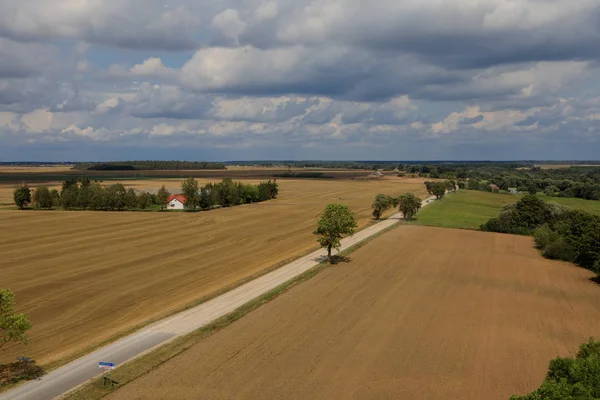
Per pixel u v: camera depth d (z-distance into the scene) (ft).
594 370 77.30
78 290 172.45
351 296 159.63
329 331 127.85
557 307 154.10
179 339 121.29
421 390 97.76
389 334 126.52
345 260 216.33
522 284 180.96
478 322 137.59
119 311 150.51
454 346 119.85
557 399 70.18
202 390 95.61
